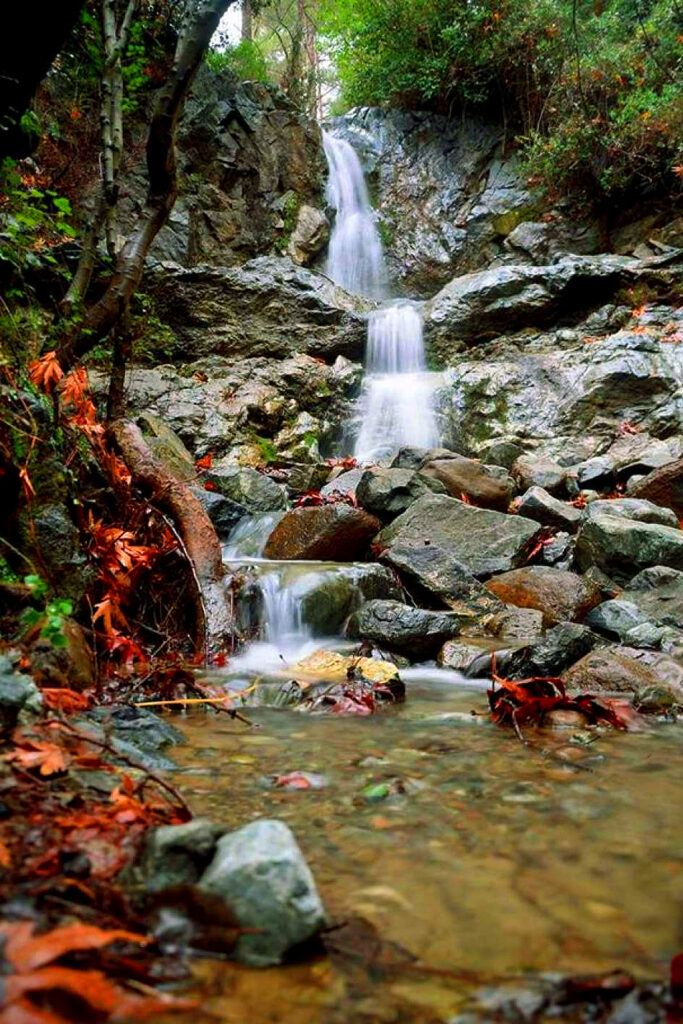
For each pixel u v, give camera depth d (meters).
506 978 1.18
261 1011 1.07
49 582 3.33
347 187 14.49
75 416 3.92
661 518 5.96
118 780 1.80
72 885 1.25
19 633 2.83
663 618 4.48
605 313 10.72
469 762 2.28
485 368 9.93
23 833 1.44
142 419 6.43
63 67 9.19
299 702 3.06
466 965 1.21
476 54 13.89
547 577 4.91
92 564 3.54
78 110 9.88
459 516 5.62
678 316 10.38
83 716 2.40
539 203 13.59
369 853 1.61
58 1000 0.96
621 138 12.09
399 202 14.72
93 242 5.28
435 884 1.48
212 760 2.24
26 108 5.38
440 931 1.31
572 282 10.91
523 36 13.44
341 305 10.93
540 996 1.13
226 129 12.49
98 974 1.03
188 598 4.06
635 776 2.16
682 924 1.36
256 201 12.80
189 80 4.93
